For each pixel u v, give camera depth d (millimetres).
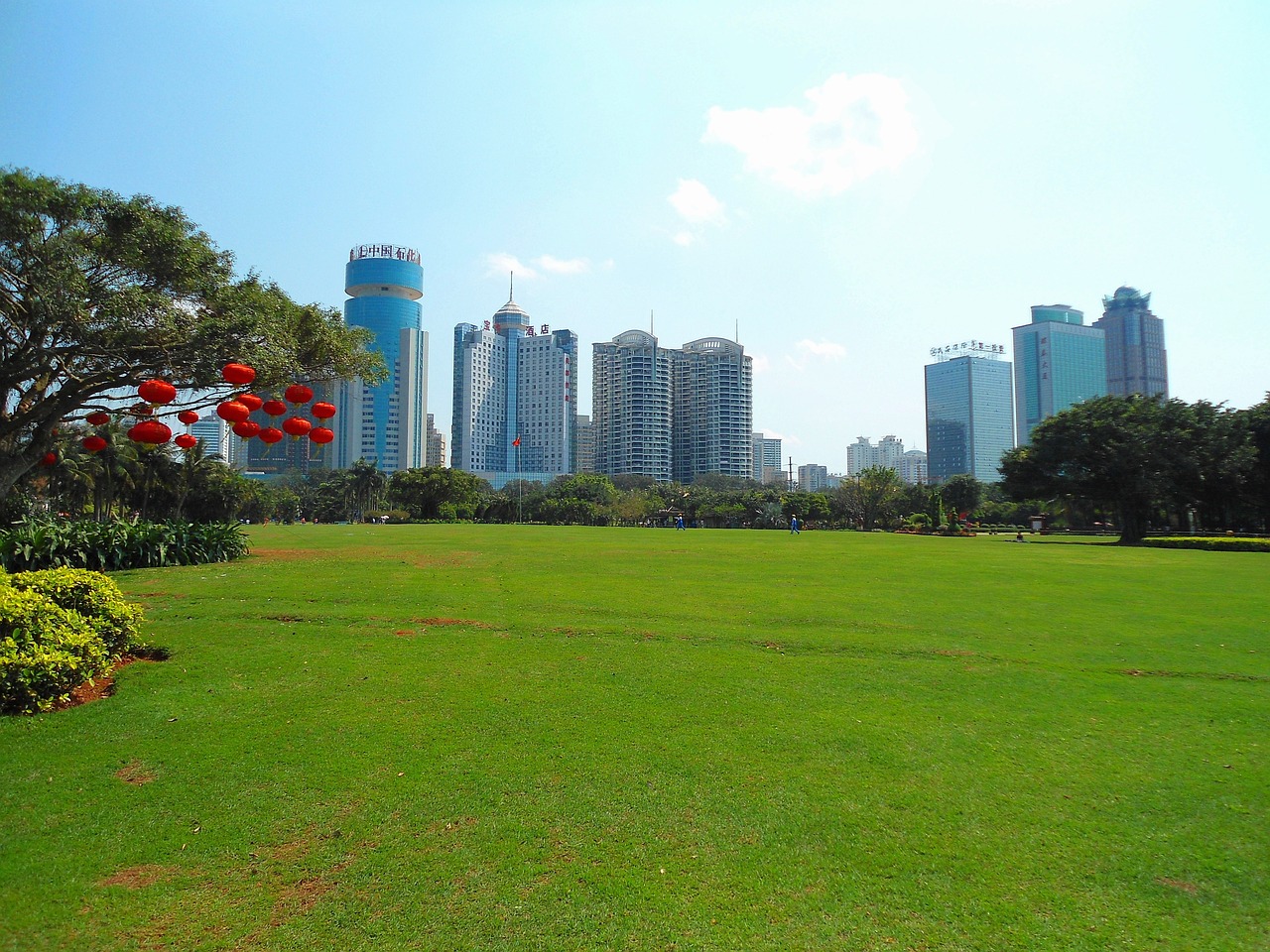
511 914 3812
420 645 9742
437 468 86188
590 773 5602
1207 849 4586
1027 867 4359
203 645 9570
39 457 12453
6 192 10727
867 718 6969
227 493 64938
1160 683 8289
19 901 3859
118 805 4980
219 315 12273
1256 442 43094
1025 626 11570
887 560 24062
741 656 9328
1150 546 36469
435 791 5238
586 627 11016
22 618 7062
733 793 5281
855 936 3682
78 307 10688
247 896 3955
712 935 3672
